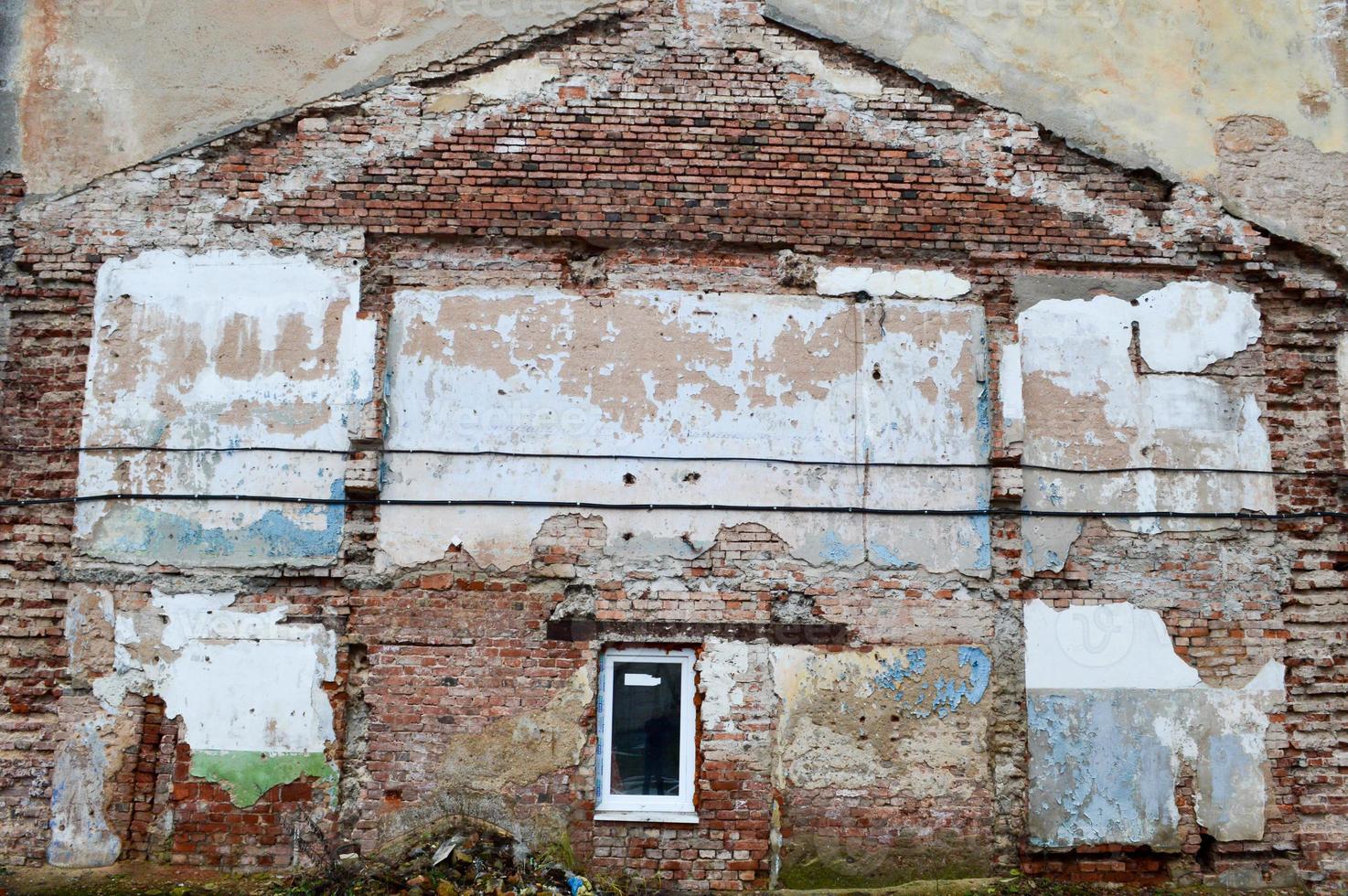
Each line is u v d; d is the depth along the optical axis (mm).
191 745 6258
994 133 7059
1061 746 6449
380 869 5883
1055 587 6613
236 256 6695
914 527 6602
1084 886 6297
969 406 6723
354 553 6441
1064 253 6934
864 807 6340
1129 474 6738
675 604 6480
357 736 6320
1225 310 6977
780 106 6984
